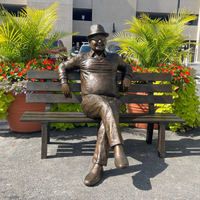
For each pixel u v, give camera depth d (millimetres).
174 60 4457
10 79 3395
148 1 26062
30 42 3949
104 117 2312
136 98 3342
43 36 4203
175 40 4344
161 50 4449
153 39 4445
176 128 3941
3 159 2721
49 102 3166
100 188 2158
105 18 25234
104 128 2346
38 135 3582
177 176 2414
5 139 3391
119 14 25250
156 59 4547
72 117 2809
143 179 2336
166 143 3416
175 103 3975
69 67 2988
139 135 3764
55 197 2010
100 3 24953
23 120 2617
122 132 3900
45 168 2523
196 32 27906
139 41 4746
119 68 3148
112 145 2135
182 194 2088
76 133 3752
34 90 3148
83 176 2371
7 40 3615
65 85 2936
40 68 3586
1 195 2025
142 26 4605
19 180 2271
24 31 3885
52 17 4164
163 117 2953
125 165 2000
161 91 3410
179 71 3924
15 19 4012
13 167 2529
